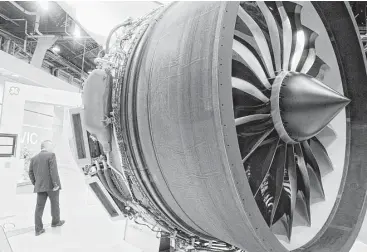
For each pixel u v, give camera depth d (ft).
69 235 17.20
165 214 7.59
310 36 8.80
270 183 7.90
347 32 8.50
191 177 5.74
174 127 5.82
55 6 28.17
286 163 8.45
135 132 6.89
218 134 4.82
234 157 4.83
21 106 22.18
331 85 8.97
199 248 8.09
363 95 8.62
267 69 7.33
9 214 21.79
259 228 4.95
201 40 5.44
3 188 21.58
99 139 8.16
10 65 25.54
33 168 18.12
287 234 7.72
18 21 32.09
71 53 41.65
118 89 7.42
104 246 15.21
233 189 4.83
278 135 7.23
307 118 6.37
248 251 5.73
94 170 9.33
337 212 8.36
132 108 6.93
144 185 7.28
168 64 6.13
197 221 6.69
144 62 6.98
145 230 13.74
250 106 7.27
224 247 7.96
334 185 8.71
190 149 5.54
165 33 6.81
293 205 7.72
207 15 5.66
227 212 5.25
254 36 7.23
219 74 4.88
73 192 32.55
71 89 36.70
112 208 10.08
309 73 9.33
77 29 32.12
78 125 9.06
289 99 6.54
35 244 15.78
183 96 5.54
